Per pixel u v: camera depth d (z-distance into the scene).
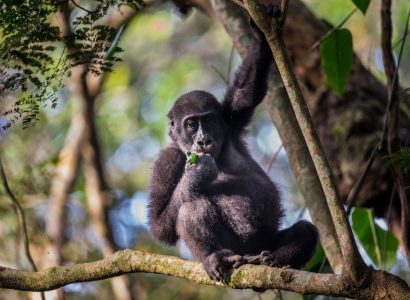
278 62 8.24
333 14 24.48
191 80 27.06
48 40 9.35
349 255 7.92
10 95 11.25
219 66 27.56
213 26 28.00
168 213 11.80
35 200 18.77
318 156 8.09
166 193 12.11
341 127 14.50
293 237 11.17
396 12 23.09
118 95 25.92
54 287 9.77
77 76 17.88
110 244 18.03
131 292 17.94
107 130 25.22
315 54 14.98
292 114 12.26
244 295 20.27
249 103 12.36
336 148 14.48
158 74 27.16
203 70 27.44
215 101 12.86
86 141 18.58
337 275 8.21
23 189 18.70
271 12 8.97
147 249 20.89
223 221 11.70
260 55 11.70
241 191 11.91
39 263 17.84
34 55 9.29
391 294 7.81
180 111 12.74
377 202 14.17
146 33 26.84
